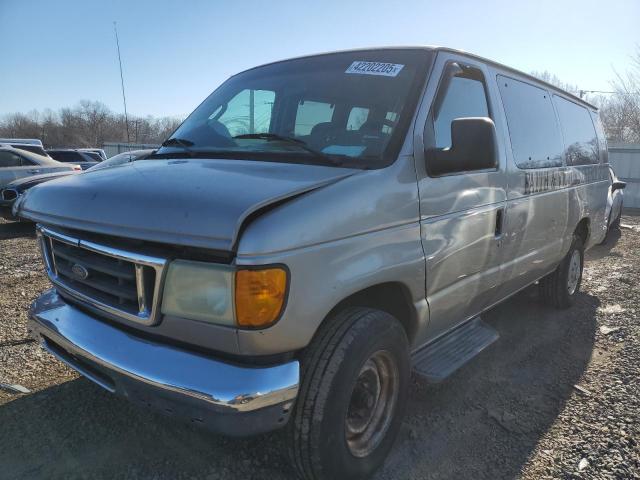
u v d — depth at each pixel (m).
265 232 2.01
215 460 2.83
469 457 2.93
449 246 2.97
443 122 3.05
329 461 2.35
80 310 2.70
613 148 17.53
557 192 4.48
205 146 3.12
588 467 2.82
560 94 4.99
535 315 5.39
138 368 2.21
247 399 2.04
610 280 6.93
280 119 3.20
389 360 2.67
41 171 12.88
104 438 3.00
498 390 3.72
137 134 44.38
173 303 2.16
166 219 2.13
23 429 3.06
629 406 3.46
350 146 2.76
